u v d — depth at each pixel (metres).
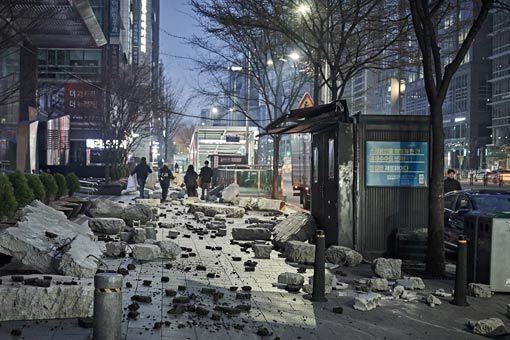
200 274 9.93
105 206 16.48
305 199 26.78
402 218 12.36
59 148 38.19
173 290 8.17
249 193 30.81
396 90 57.53
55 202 16.62
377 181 12.34
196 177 30.12
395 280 10.09
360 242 12.27
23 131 23.59
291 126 13.79
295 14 18.41
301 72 24.95
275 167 27.75
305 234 13.24
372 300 8.17
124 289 8.37
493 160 103.69
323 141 13.56
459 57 10.59
